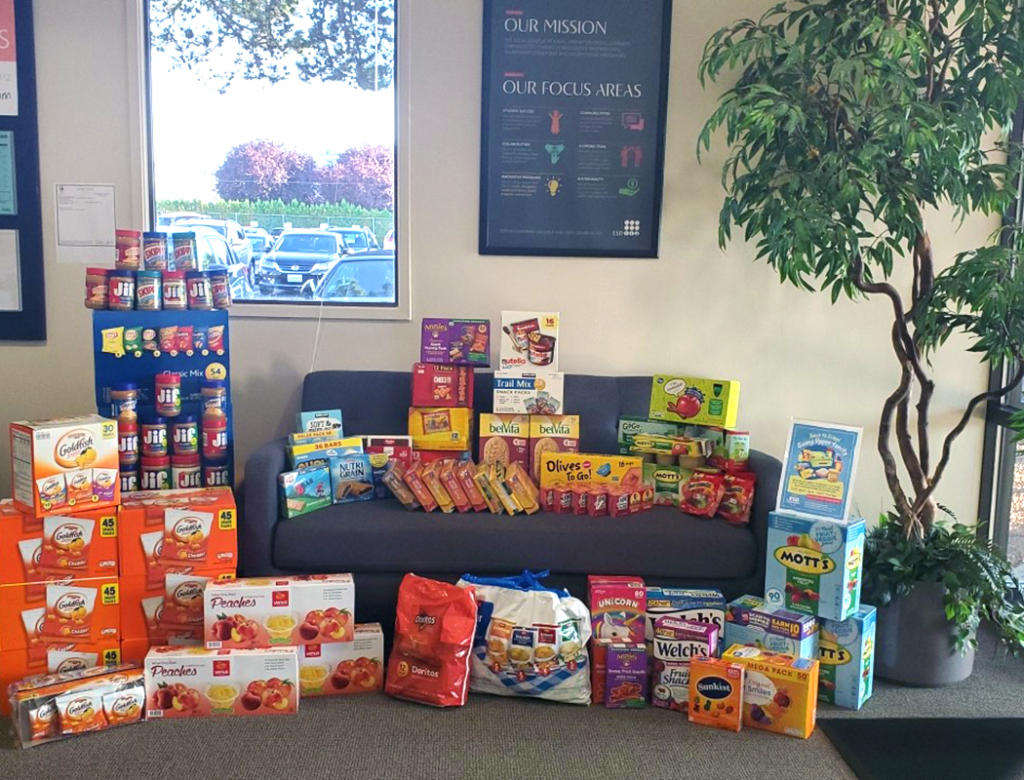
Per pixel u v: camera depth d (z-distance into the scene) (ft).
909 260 11.23
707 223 11.27
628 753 7.32
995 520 11.23
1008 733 7.79
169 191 11.12
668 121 11.10
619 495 9.28
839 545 8.03
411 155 11.05
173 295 9.52
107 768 6.95
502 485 9.29
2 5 10.51
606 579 8.53
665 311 11.38
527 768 7.05
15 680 7.96
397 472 9.45
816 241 8.20
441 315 11.31
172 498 8.63
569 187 11.16
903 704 8.38
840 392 11.50
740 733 7.72
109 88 10.73
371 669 8.34
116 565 8.21
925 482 9.15
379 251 11.34
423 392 10.17
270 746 7.31
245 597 8.04
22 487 8.00
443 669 8.01
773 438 11.56
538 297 11.32
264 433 11.32
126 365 9.43
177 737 7.45
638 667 8.14
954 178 8.29
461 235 11.20
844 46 8.73
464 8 10.87
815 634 8.30
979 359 11.22
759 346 11.44
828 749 7.48
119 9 10.64
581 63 10.96
